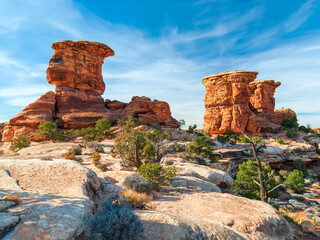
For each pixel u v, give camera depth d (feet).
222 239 18.40
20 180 28.53
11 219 14.15
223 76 254.06
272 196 63.26
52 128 175.42
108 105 274.36
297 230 40.68
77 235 14.32
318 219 56.70
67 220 15.03
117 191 31.73
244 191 63.21
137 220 17.22
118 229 15.65
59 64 234.58
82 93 245.65
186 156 106.42
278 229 26.02
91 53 258.37
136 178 32.83
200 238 17.53
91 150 101.76
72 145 110.11
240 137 222.69
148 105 253.44
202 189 41.37
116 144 51.98
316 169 155.43
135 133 52.29
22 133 189.78
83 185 27.48
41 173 31.32
